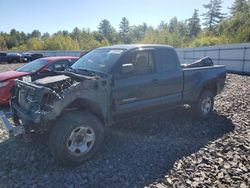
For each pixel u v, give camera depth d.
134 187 3.37
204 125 5.73
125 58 4.51
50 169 3.79
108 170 3.78
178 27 87.44
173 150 4.42
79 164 3.94
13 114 4.65
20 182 3.46
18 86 4.54
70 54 40.44
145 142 4.73
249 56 18.30
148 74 4.84
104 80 4.15
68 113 3.96
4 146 4.52
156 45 5.16
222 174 3.66
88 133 4.04
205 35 63.34
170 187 3.36
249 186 3.37
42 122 3.66
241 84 11.92
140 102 4.73
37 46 70.44
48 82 3.97
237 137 5.01
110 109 4.33
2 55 33.84
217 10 79.31
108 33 110.88
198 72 5.91
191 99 5.78
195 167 3.86
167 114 6.42
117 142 4.71
